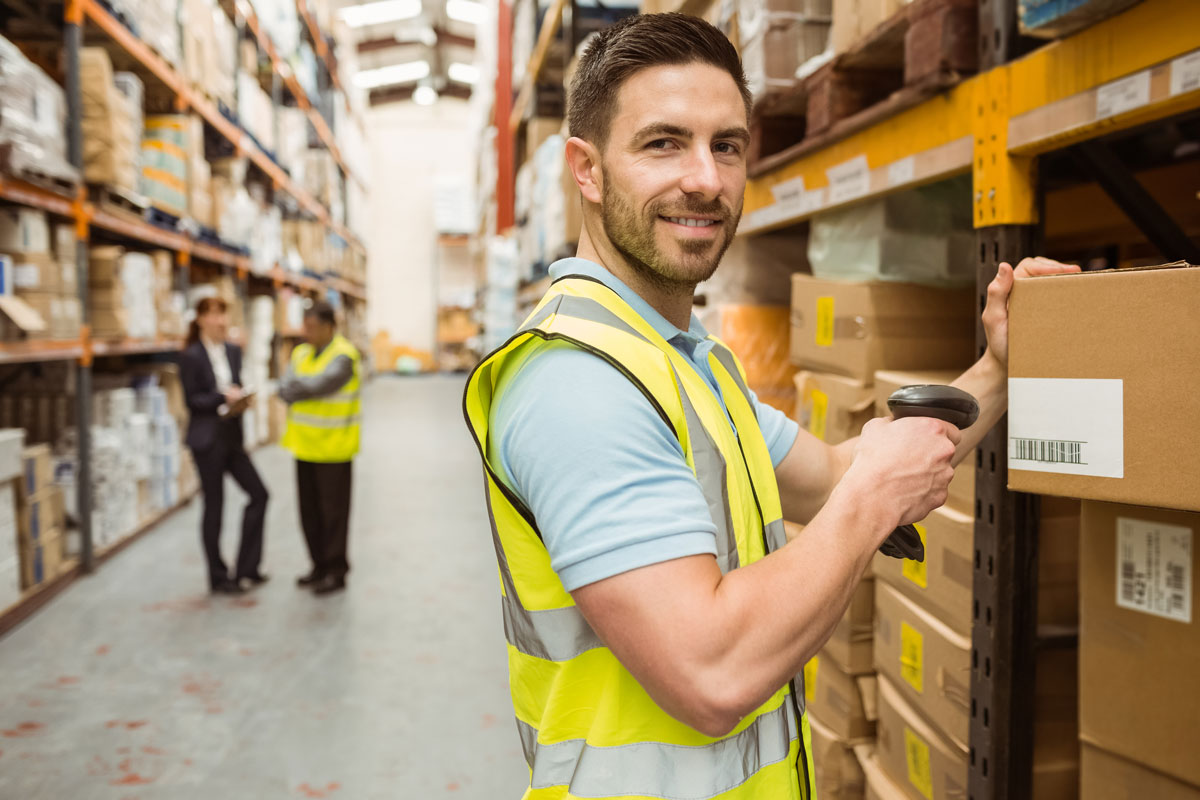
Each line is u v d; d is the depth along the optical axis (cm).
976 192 135
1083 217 207
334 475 403
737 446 87
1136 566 123
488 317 976
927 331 184
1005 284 107
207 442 396
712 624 67
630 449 72
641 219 83
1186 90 96
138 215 487
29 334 360
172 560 460
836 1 180
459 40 1981
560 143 552
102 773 240
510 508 83
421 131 2027
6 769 242
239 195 698
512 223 983
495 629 355
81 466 427
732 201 86
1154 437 88
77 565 429
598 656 80
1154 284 88
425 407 1262
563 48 589
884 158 161
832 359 195
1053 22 111
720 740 80
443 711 279
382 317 2023
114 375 545
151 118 554
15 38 452
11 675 308
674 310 92
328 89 1271
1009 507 135
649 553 69
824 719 201
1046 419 97
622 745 78
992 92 130
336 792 230
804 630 71
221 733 263
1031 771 138
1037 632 139
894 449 82
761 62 205
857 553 76
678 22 83
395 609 382
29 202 361
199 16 586
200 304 405
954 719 149
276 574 439
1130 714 124
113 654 328
